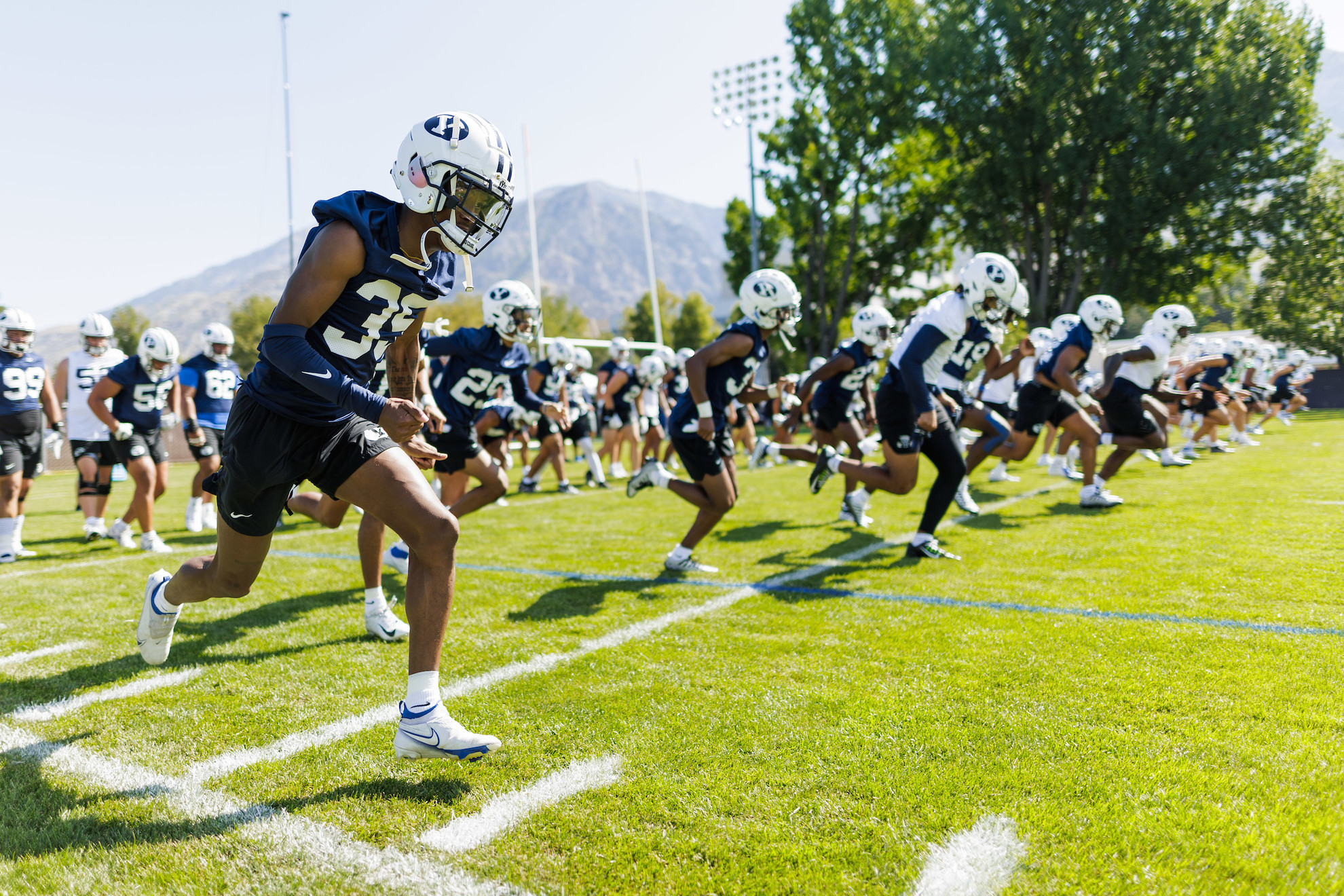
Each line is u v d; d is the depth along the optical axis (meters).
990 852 1.71
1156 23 22.97
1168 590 3.86
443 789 2.11
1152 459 9.80
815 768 2.15
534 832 1.87
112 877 1.75
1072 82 23.14
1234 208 24.28
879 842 1.77
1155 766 2.07
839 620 3.61
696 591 4.30
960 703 2.56
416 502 2.22
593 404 18.61
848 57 28.36
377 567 3.64
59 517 9.21
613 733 2.42
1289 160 24.14
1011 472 10.13
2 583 5.11
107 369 7.17
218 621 3.93
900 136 28.44
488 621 3.81
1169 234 26.72
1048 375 6.82
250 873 1.75
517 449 17.72
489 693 2.81
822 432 7.16
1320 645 2.96
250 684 2.99
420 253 2.21
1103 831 1.77
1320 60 23.94
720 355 4.52
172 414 6.74
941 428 4.97
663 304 68.56
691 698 2.70
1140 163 23.36
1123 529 5.61
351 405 2.04
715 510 4.72
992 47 24.20
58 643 3.62
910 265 31.80
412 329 2.67
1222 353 11.92
